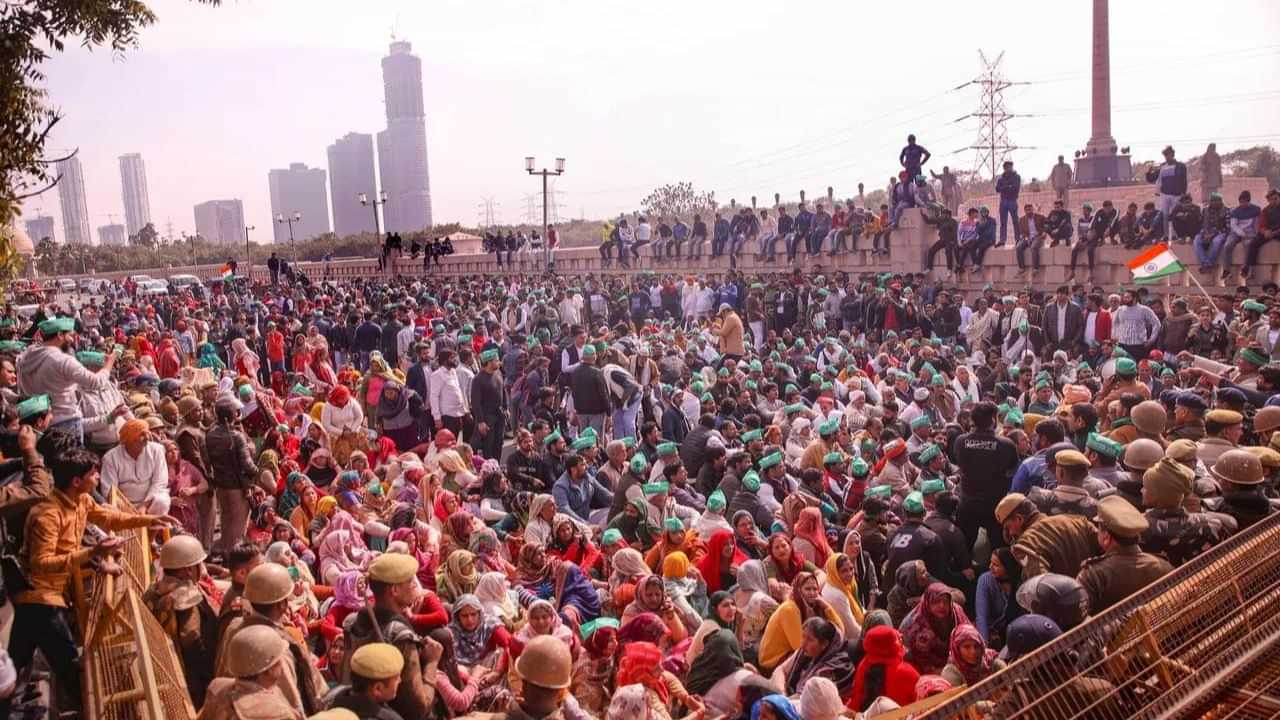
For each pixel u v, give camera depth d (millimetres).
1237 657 4176
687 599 7691
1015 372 15695
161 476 8898
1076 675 3805
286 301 34281
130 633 5664
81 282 87062
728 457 9953
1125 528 5660
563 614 7102
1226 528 6262
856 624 7062
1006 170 24484
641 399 15109
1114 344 16281
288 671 4832
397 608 5402
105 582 5992
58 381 9344
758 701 5188
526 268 48281
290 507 9656
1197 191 32969
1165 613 4270
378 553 8055
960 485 8633
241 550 5668
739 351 19375
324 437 11875
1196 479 7418
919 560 7195
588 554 8445
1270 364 11992
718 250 34719
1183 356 14828
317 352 18656
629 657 6074
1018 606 7156
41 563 6020
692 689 6262
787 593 7348
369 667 4438
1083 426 8820
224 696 4426
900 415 13516
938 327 21406
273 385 19359
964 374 15680
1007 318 19938
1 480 6801
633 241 40344
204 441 9922
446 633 5879
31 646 6113
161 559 5953
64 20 11219
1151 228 21453
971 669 5648
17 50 10766
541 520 8953
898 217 26828
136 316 32562
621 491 9719
